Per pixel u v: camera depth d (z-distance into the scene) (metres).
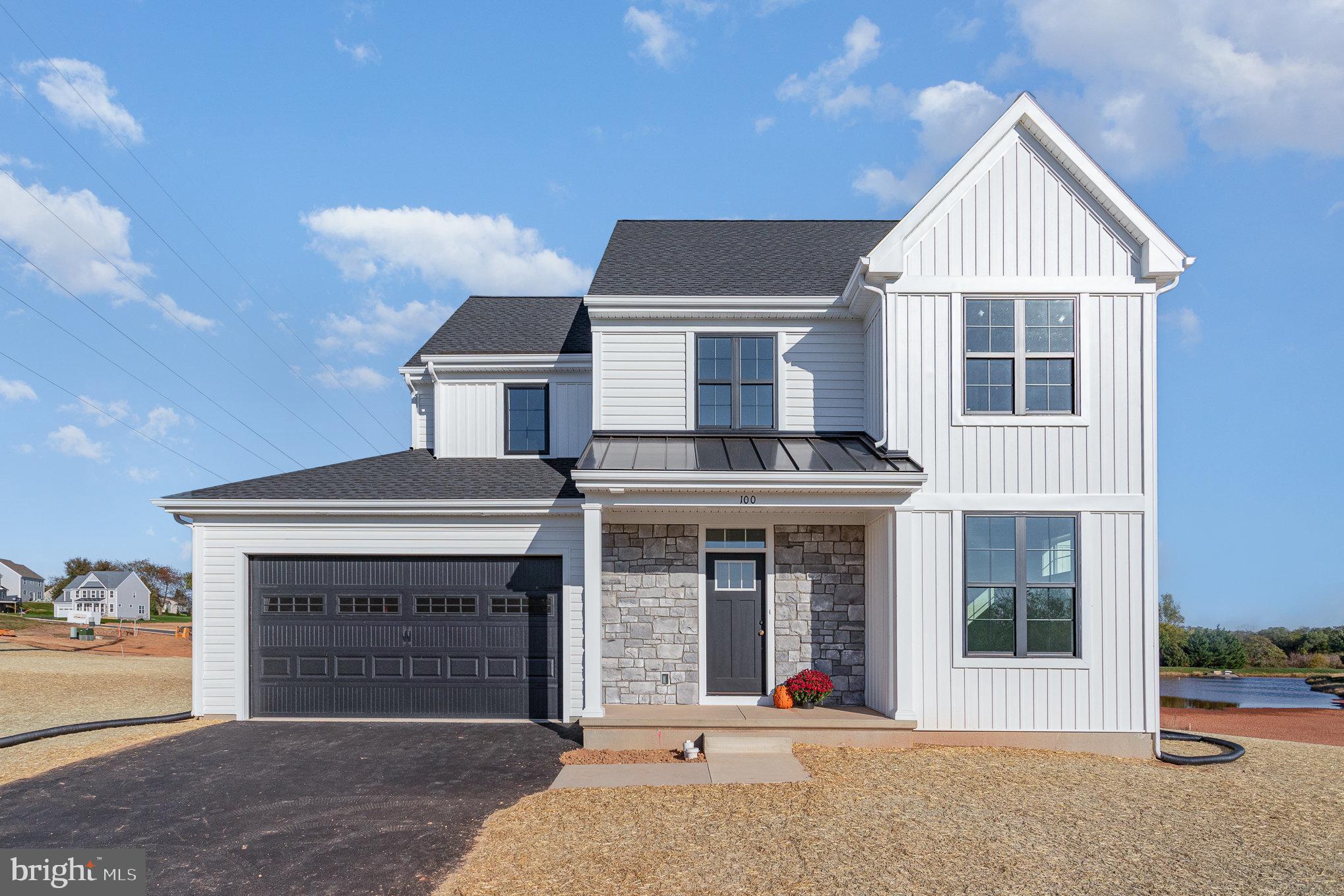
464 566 14.01
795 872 7.20
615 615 13.53
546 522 13.95
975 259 12.43
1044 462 12.26
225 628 13.89
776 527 13.61
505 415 16.91
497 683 13.87
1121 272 12.41
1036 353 12.40
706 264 15.61
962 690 12.06
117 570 84.31
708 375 14.18
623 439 13.77
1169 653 42.81
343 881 7.18
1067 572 12.20
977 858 7.51
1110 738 12.02
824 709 12.84
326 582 14.02
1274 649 45.31
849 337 14.12
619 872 7.25
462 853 7.78
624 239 17.25
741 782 10.01
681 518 13.57
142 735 12.59
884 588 12.53
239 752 11.58
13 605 81.56
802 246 16.66
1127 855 7.63
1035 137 12.52
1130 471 12.24
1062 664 12.05
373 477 15.24
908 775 10.34
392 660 13.92
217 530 13.97
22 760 11.10
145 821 8.72
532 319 19.03
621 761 11.21
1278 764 11.77
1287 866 7.42
